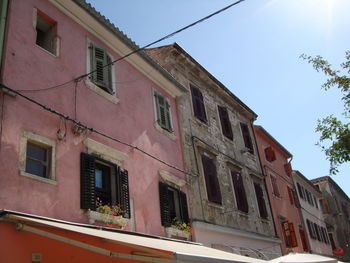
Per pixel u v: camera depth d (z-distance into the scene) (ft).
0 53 22.47
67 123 25.59
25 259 18.99
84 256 21.89
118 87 33.01
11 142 20.99
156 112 37.93
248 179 55.36
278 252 56.08
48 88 25.16
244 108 62.49
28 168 22.02
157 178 34.01
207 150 45.70
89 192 24.88
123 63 35.19
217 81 54.60
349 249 115.03
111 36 33.45
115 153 28.99
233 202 47.42
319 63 32.12
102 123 29.19
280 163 75.87
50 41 27.99
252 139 63.82
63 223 21.12
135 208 29.48
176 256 16.58
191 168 40.98
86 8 30.55
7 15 24.02
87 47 30.78
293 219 70.44
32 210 20.76
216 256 20.03
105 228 24.04
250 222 49.98
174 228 33.27
